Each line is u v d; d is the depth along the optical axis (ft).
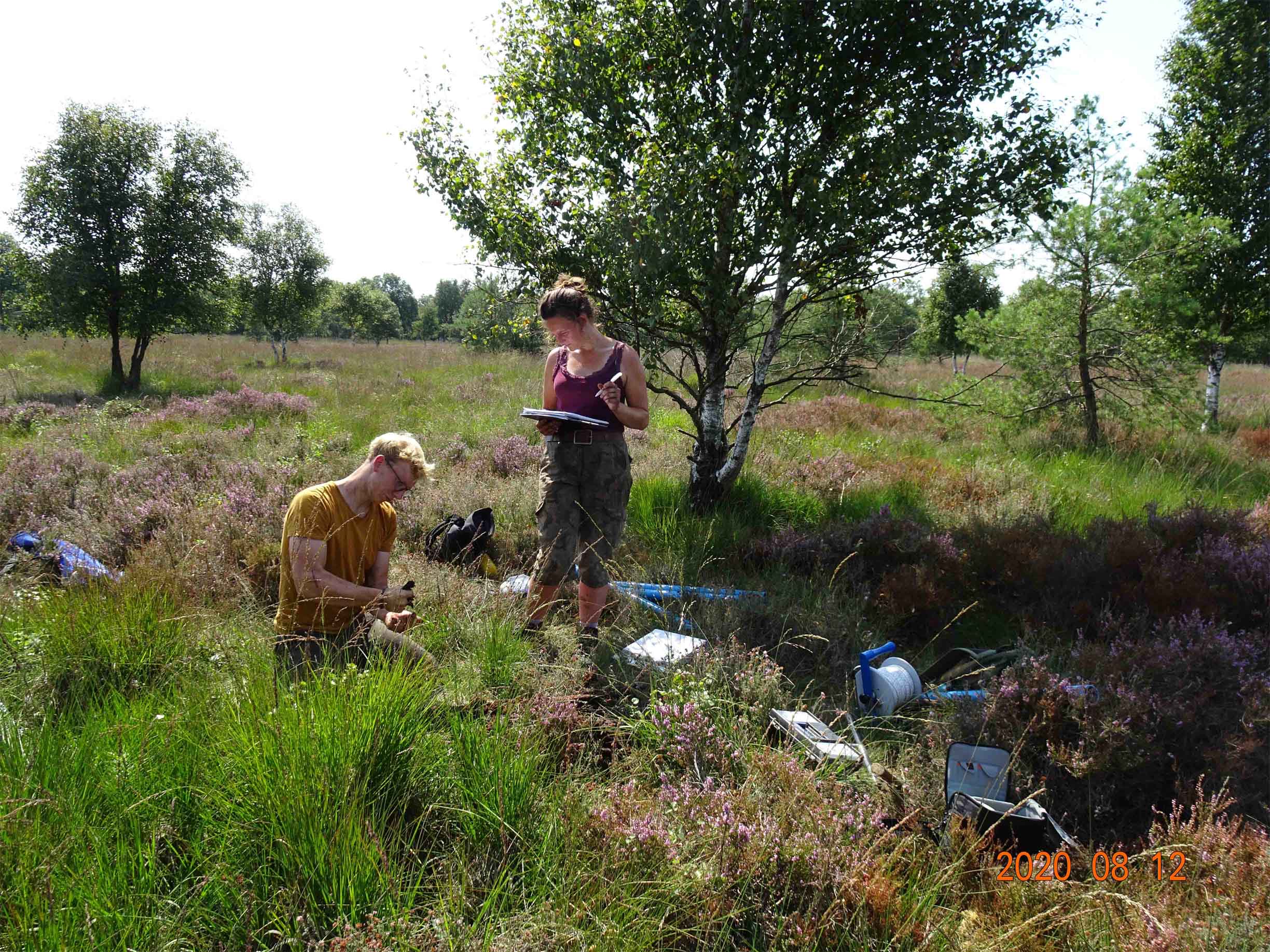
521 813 7.75
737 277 19.19
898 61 18.38
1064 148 18.39
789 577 16.81
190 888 6.48
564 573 12.92
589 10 19.12
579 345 12.98
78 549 15.83
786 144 18.25
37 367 68.08
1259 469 30.17
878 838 7.61
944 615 15.28
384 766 7.82
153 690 9.57
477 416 38.29
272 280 98.22
